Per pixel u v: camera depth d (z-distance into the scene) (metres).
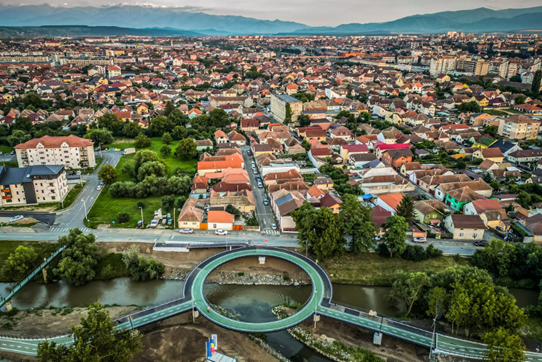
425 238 150.12
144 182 188.88
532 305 119.75
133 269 134.50
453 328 111.38
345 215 142.88
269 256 137.62
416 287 113.75
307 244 140.38
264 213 172.50
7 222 159.00
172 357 101.31
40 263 138.12
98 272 135.50
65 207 174.12
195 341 106.56
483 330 104.56
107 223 160.50
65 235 142.25
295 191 178.88
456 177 197.88
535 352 102.69
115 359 90.06
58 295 126.94
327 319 116.62
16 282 131.50
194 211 161.88
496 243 135.62
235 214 164.75
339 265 139.25
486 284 107.69
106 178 194.25
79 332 89.62
